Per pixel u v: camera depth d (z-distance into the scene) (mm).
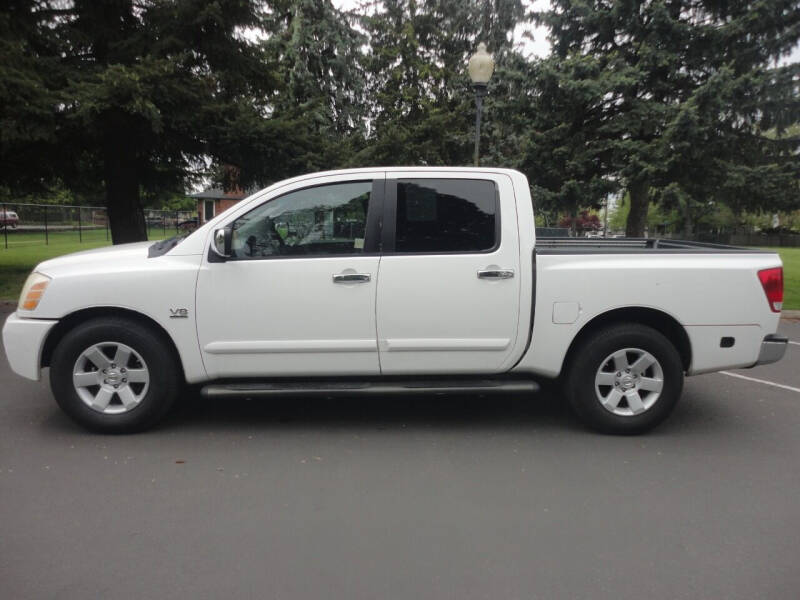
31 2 11633
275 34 23922
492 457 4086
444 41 26078
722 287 4453
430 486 3615
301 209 4410
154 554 2826
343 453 4129
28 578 2621
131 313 4414
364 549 2891
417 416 4973
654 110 14148
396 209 4414
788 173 13883
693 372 4559
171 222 40750
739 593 2557
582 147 15148
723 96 13023
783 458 4117
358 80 26203
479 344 4406
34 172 14406
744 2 14156
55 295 4273
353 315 4352
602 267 4406
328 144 14445
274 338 4355
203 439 4367
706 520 3213
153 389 4375
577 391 4504
